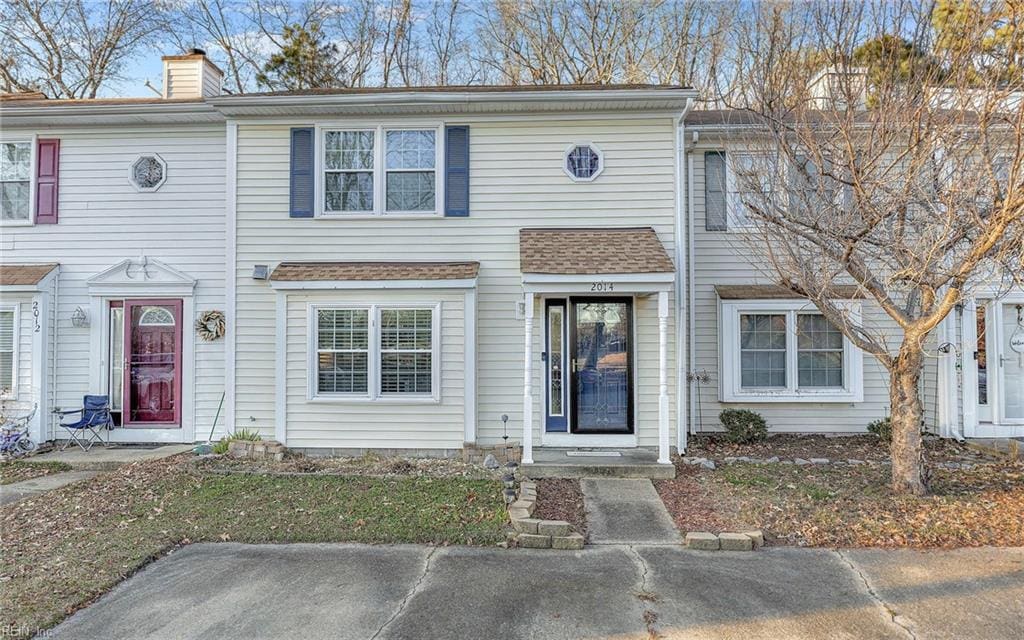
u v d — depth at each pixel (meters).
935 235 5.69
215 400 9.52
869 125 6.22
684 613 3.91
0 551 4.93
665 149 8.74
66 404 9.52
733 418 9.22
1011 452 8.24
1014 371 9.52
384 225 8.92
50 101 9.52
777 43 7.21
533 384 8.69
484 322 8.76
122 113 9.25
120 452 8.85
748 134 7.72
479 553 4.95
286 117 8.96
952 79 5.82
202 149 9.60
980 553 4.80
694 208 9.82
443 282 8.28
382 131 8.96
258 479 7.03
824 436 9.60
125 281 9.55
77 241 9.61
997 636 3.60
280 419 8.51
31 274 9.34
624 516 5.87
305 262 8.90
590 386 8.73
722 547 5.02
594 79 18.98
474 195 8.88
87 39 17.58
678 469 7.64
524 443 7.60
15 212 9.75
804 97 6.66
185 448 9.13
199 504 6.13
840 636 3.62
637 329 8.65
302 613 3.92
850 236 5.82
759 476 7.14
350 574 4.52
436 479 7.03
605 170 8.80
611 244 8.24
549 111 8.77
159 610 3.96
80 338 9.60
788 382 9.55
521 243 8.38
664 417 7.57
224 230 9.58
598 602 4.07
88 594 4.13
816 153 5.94
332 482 6.89
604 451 8.33
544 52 19.12
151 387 9.58
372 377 8.41
